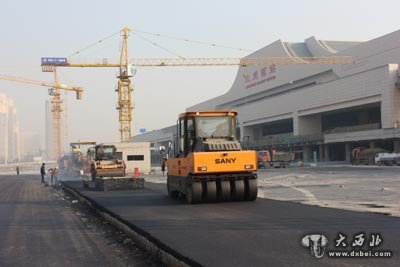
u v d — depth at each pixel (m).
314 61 101.06
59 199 26.25
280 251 8.49
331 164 79.88
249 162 17.42
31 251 10.69
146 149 71.56
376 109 86.12
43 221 16.06
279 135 109.00
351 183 28.83
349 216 12.38
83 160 56.22
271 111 107.06
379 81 74.81
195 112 18.53
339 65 92.94
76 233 13.31
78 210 19.92
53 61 98.06
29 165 163.25
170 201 18.83
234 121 18.83
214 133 18.50
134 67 97.56
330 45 107.44
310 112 93.06
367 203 17.28
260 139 114.94
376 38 84.38
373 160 69.38
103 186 27.86
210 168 17.05
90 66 97.56
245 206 15.89
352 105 81.25
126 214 14.60
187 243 9.49
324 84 88.50
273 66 111.62
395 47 80.00
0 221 16.05
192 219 13.01
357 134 79.06
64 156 76.56
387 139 73.81
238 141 18.34
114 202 19.03
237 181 17.50
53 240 12.12
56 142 132.00
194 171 16.95
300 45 110.81
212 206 16.33
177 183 19.25
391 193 21.39
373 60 84.81
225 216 13.39
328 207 14.95
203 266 7.61
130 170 70.75
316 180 33.38
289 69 106.19
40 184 45.22
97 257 9.99
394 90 72.75
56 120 132.12
